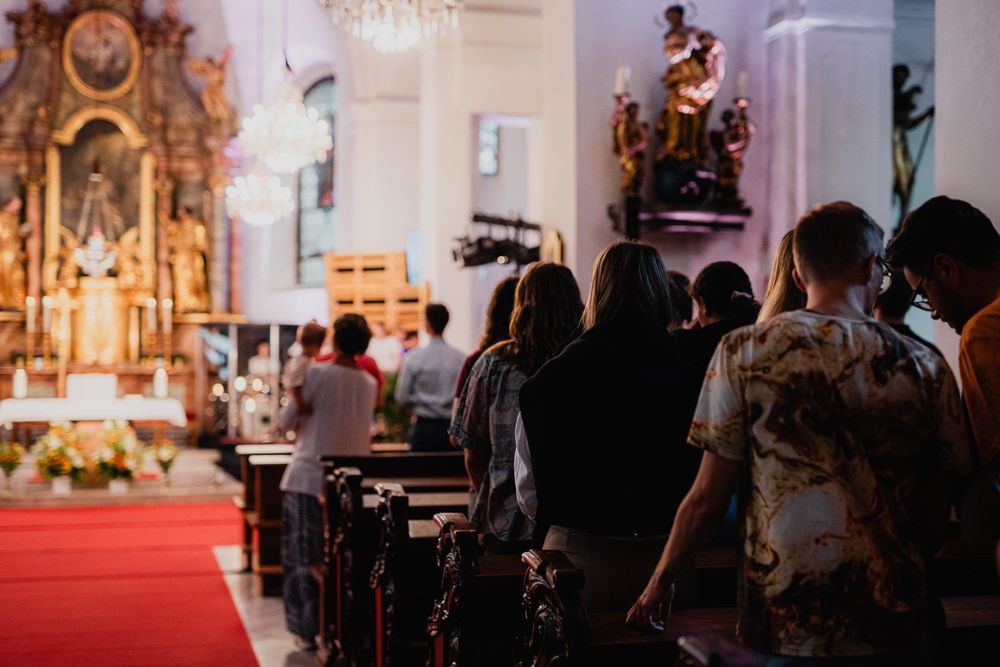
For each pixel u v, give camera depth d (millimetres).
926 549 2371
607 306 3242
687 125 9195
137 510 13656
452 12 10047
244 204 16719
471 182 14508
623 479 3137
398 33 9820
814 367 2256
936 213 3018
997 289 2992
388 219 20422
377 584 4848
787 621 2219
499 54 14391
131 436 14742
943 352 5332
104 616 7617
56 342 21422
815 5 9422
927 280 3076
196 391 21703
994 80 5004
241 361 21641
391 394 12320
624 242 3289
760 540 2266
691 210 9172
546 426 3180
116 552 10352
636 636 2779
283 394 19969
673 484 3154
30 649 6660
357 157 20594
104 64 22188
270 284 23016
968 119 5152
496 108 14438
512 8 14422
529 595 2984
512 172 19078
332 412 6973
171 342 22000
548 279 4078
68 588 8594
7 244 21469
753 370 2289
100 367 21250
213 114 22422
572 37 9570
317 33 21922
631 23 9648
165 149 22281
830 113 9453
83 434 14617
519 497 3350
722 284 3916
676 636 2775
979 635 2945
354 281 19047
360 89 20594
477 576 3623
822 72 9438
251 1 22516
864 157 9508
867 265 2375
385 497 4758
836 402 2248
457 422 4262
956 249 2996
